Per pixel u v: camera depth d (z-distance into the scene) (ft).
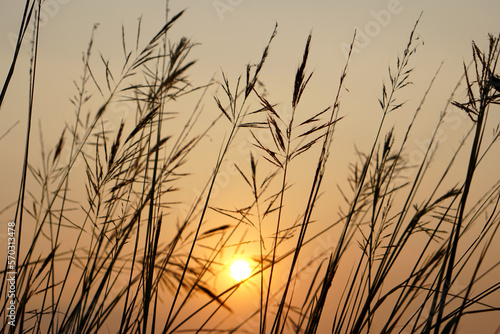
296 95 4.98
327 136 4.98
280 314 4.89
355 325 4.93
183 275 4.89
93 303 4.88
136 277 4.94
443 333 4.78
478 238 4.89
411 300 4.91
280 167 4.99
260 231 4.95
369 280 4.99
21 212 4.99
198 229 4.93
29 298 4.94
